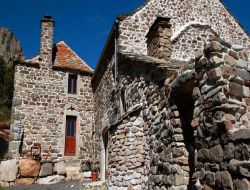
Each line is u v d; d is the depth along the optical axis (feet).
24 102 51.57
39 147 50.16
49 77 54.13
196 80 16.30
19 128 49.96
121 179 25.43
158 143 21.71
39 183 44.65
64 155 51.88
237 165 12.41
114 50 40.63
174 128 19.12
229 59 14.69
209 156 14.58
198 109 15.96
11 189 39.24
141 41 39.29
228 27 43.86
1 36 153.69
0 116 74.02
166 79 20.72
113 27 39.70
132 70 30.45
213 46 14.67
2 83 90.74
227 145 13.24
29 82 52.65
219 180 13.61
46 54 54.85
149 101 24.38
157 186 21.15
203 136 15.26
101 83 49.83
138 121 25.77
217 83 14.37
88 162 51.67
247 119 14.16
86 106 55.62
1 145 62.75
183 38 37.27
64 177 47.34
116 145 26.43
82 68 56.90
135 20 39.83
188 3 43.09
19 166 44.98
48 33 55.88
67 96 54.60
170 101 19.80
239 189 12.25
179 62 26.40
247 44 43.93
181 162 18.40
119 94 36.09
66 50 59.77
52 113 52.85
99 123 49.75
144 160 24.44
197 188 15.35
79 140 53.62
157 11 41.22
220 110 14.02
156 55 30.94
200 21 42.80
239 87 14.52
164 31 31.40
